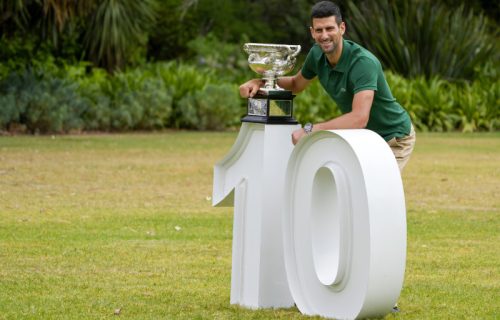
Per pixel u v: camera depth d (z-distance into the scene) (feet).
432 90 97.09
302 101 94.99
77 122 85.66
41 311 24.53
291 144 24.95
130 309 24.88
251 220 25.27
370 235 21.75
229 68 127.44
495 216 43.29
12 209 43.09
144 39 108.88
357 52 24.16
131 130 89.15
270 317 23.94
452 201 48.16
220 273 29.96
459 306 25.82
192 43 129.49
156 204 45.57
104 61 96.58
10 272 29.63
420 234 38.29
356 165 22.21
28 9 86.07
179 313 24.49
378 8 111.96
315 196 23.47
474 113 96.32
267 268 24.99
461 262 32.40
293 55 25.13
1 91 85.40
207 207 45.01
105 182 53.11
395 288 22.22
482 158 69.10
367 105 23.79
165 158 66.03
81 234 36.94
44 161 62.18
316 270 23.40
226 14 144.36
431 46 106.42
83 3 82.38
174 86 93.56
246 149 25.50
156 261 31.81
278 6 149.69
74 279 28.73
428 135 90.07
